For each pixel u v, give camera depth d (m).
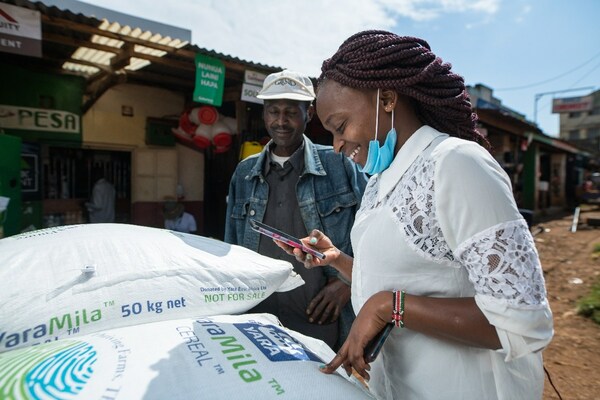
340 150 1.00
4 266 1.03
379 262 0.91
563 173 16.50
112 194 5.70
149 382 0.75
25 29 2.95
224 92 5.38
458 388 0.86
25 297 0.98
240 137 5.36
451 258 0.84
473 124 0.97
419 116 0.95
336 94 0.91
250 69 4.38
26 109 4.86
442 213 0.79
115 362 0.79
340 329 1.83
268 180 1.90
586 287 5.16
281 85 1.77
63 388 0.72
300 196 1.81
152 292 1.12
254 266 1.35
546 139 11.66
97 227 1.29
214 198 6.23
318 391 0.82
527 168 13.25
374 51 0.87
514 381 0.87
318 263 1.22
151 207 5.82
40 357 0.81
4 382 0.73
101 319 1.03
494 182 0.75
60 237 1.18
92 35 3.71
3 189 3.43
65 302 1.01
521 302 0.70
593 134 32.22
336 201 1.80
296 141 1.86
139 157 5.70
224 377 0.80
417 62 0.88
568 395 2.71
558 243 8.48
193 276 1.20
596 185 17.48
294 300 1.77
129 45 3.78
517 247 0.73
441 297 0.84
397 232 0.86
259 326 1.08
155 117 5.77
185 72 5.02
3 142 3.43
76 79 5.16
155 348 0.86
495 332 0.75
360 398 0.85
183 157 6.11
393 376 0.97
